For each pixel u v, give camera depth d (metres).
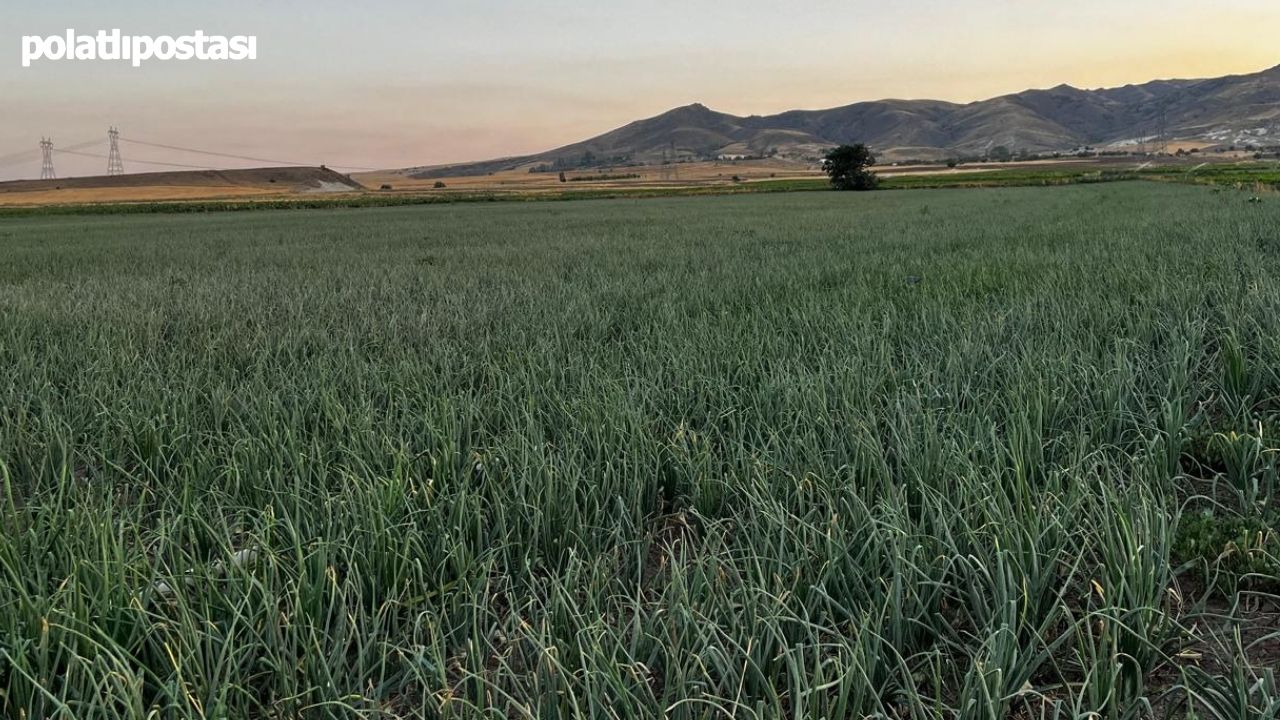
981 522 3.13
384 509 3.29
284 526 3.24
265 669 2.47
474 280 12.36
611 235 24.94
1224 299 6.90
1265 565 2.94
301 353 7.24
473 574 3.00
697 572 2.66
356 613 2.76
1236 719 2.18
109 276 16.17
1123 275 8.93
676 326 7.27
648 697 2.22
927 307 7.76
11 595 2.55
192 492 3.74
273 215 59.16
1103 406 4.48
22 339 7.63
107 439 4.58
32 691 2.26
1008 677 2.29
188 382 5.60
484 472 3.62
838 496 3.35
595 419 4.25
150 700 2.44
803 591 2.73
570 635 2.50
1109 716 2.12
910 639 2.58
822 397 4.48
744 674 2.29
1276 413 4.51
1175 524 2.97
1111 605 2.38
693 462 3.90
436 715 2.26
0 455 4.26
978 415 4.39
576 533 3.22
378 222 41.97
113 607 2.57
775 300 9.21
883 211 36.62
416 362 6.34
